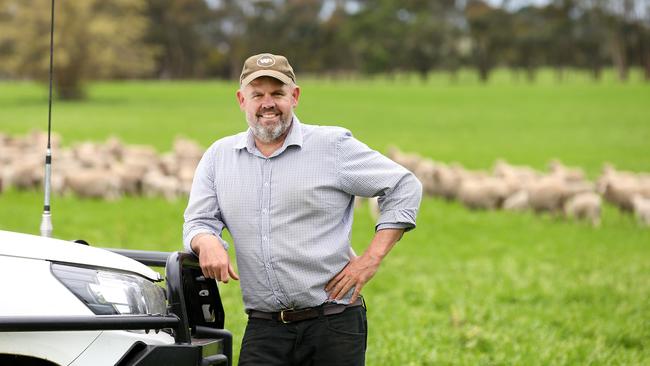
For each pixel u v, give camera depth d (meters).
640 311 12.11
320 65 144.38
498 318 11.39
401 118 67.19
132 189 25.39
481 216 23.06
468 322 11.16
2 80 148.25
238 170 6.16
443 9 139.50
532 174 28.31
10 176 25.14
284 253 6.02
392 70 143.38
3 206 22.06
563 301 12.82
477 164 38.34
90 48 89.25
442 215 23.00
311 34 143.38
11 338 5.16
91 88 110.69
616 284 13.97
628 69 139.88
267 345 6.11
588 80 138.25
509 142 49.81
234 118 64.19
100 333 5.34
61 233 17.75
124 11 100.38
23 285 5.22
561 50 136.12
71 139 46.53
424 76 140.12
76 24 88.81
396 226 6.07
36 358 5.31
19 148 32.75
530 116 69.81
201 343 5.84
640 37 129.88
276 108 6.00
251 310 6.21
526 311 11.95
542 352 9.63
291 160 6.09
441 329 10.63
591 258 16.84
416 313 11.57
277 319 6.11
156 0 137.25
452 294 12.98
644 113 71.75
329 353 6.05
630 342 10.56
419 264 15.79
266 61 5.98
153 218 20.55
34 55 89.88
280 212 6.04
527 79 146.62
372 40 138.50
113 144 36.19
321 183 6.05
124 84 125.50
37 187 25.52
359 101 87.25
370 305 12.08
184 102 83.62
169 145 44.16
